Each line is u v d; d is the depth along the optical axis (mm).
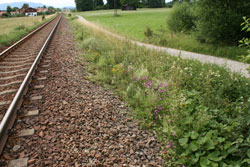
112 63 7938
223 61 9648
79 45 11141
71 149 3111
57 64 7191
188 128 3797
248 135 3318
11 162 2717
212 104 4547
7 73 6184
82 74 6582
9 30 19438
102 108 4531
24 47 10523
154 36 16609
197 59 9328
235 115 4043
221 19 11828
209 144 3221
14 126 3447
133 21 40469
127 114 4520
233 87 5426
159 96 5039
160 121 4254
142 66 7027
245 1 11523
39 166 2721
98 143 3350
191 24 18500
